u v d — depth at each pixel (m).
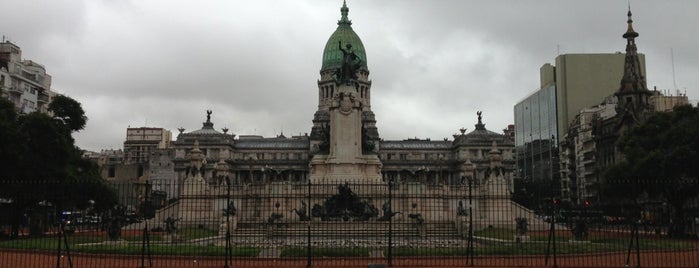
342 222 60.97
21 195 60.22
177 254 38.62
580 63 184.25
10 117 63.22
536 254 39.22
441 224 64.25
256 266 34.56
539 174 199.00
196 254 38.62
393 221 64.50
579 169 159.12
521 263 36.28
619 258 38.41
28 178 60.66
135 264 35.41
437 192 74.50
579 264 35.50
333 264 35.69
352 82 83.56
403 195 70.62
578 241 49.31
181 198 73.19
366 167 81.19
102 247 42.84
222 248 42.81
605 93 182.75
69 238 54.59
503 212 68.81
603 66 184.00
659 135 72.69
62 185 60.53
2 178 59.78
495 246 44.53
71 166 71.44
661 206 77.06
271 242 49.03
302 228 59.62
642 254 40.66
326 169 80.62
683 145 66.75
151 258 37.47
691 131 67.38
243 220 69.06
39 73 128.00
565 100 184.38
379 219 64.50
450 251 41.03
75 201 68.38
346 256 38.59
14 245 46.16
